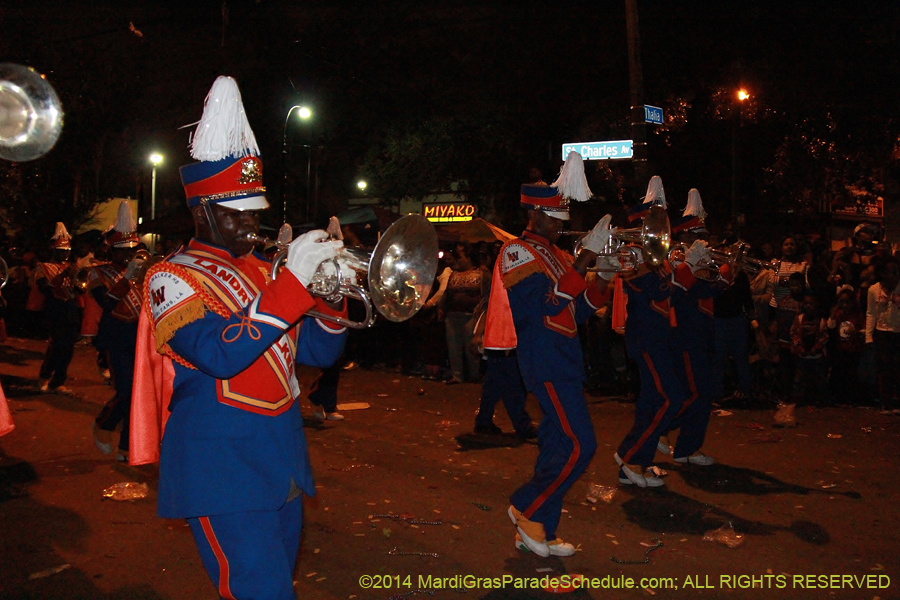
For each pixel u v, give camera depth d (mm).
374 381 11508
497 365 7637
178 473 2604
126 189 26906
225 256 2781
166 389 2857
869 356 9359
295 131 22844
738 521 5184
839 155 17812
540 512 4465
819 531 4996
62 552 4574
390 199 23203
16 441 7234
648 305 5746
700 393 6355
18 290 16562
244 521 2594
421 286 2877
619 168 18750
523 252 4508
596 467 6547
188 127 2961
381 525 5090
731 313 8914
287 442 2719
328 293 2693
